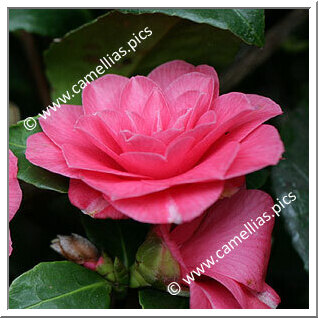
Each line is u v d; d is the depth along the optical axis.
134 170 0.23
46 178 0.26
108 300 0.26
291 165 0.32
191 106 0.25
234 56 0.30
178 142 0.22
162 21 0.28
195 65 0.30
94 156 0.25
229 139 0.24
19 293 0.25
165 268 0.24
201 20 0.27
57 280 0.26
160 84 0.27
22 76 0.34
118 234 0.28
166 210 0.22
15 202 0.25
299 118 0.33
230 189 0.23
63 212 0.31
